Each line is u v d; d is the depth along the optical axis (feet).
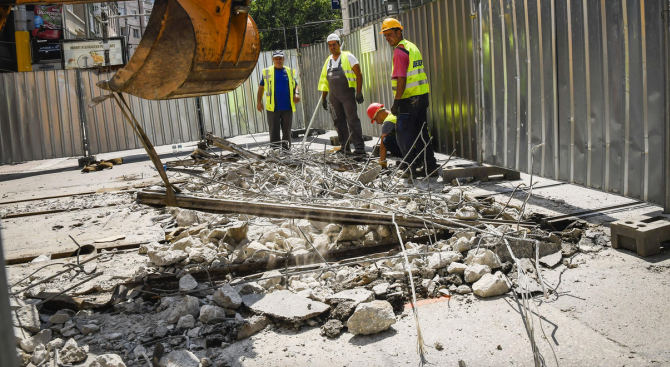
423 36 28.99
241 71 12.76
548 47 18.17
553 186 19.88
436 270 11.76
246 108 50.44
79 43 63.00
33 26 80.59
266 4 161.79
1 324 2.45
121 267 14.24
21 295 12.35
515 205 17.04
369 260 12.32
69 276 13.80
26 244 17.74
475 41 22.27
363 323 9.37
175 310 10.46
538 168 19.38
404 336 9.30
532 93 19.22
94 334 10.19
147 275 12.76
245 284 11.47
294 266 13.08
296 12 163.02
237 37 12.17
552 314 9.64
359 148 31.32
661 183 14.58
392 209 14.32
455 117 26.66
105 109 44.50
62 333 10.24
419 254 11.94
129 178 31.35
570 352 8.36
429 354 8.61
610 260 12.04
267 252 13.56
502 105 21.03
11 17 76.07
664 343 8.38
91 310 11.44
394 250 13.20
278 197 17.08
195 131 47.42
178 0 11.00
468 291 10.87
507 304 10.21
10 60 76.33
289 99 35.96
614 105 15.75
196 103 47.01
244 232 15.02
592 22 16.16
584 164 17.16
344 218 13.70
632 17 14.75
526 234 13.12
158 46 11.09
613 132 15.90
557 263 11.94
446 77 27.07
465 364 8.16
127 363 9.00
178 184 25.73
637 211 15.48
